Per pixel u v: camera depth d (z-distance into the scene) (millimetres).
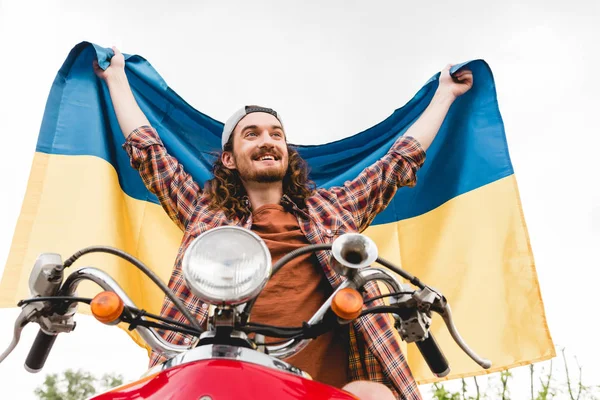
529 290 3988
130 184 4328
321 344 3154
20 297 3760
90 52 4355
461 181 4352
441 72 4469
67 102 4238
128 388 1776
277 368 1872
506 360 3896
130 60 4449
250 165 3756
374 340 3158
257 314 3199
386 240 4367
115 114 4301
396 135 4492
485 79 4438
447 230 4273
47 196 4023
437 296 2098
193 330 2084
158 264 4227
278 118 3961
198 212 3814
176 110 4477
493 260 4105
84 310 3773
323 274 3371
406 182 4152
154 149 4051
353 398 1836
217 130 4516
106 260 3986
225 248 1840
